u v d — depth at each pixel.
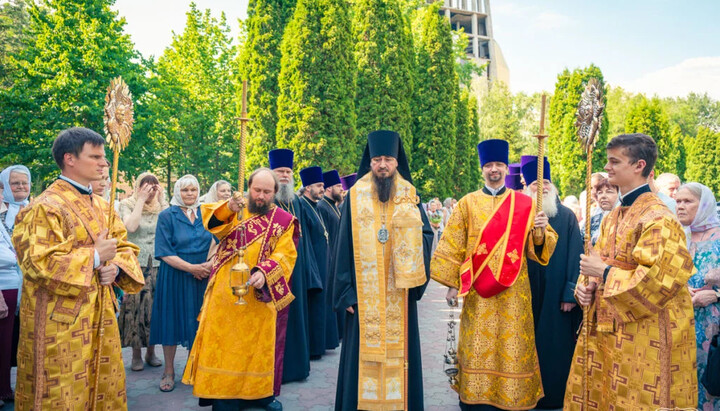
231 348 3.94
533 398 3.81
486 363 3.79
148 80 23.23
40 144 19.47
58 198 3.09
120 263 3.40
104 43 19.84
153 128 22.50
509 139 40.84
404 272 3.65
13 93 18.95
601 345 3.13
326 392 4.85
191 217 5.04
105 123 3.21
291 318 5.13
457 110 28.80
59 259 2.92
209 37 26.78
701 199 3.71
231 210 3.94
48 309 2.96
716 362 3.35
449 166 25.39
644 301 2.76
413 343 3.82
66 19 19.73
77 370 3.04
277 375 4.46
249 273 3.80
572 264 4.32
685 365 2.83
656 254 2.73
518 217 3.83
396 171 3.90
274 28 21.81
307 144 18.69
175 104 24.83
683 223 3.80
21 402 3.00
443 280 3.89
